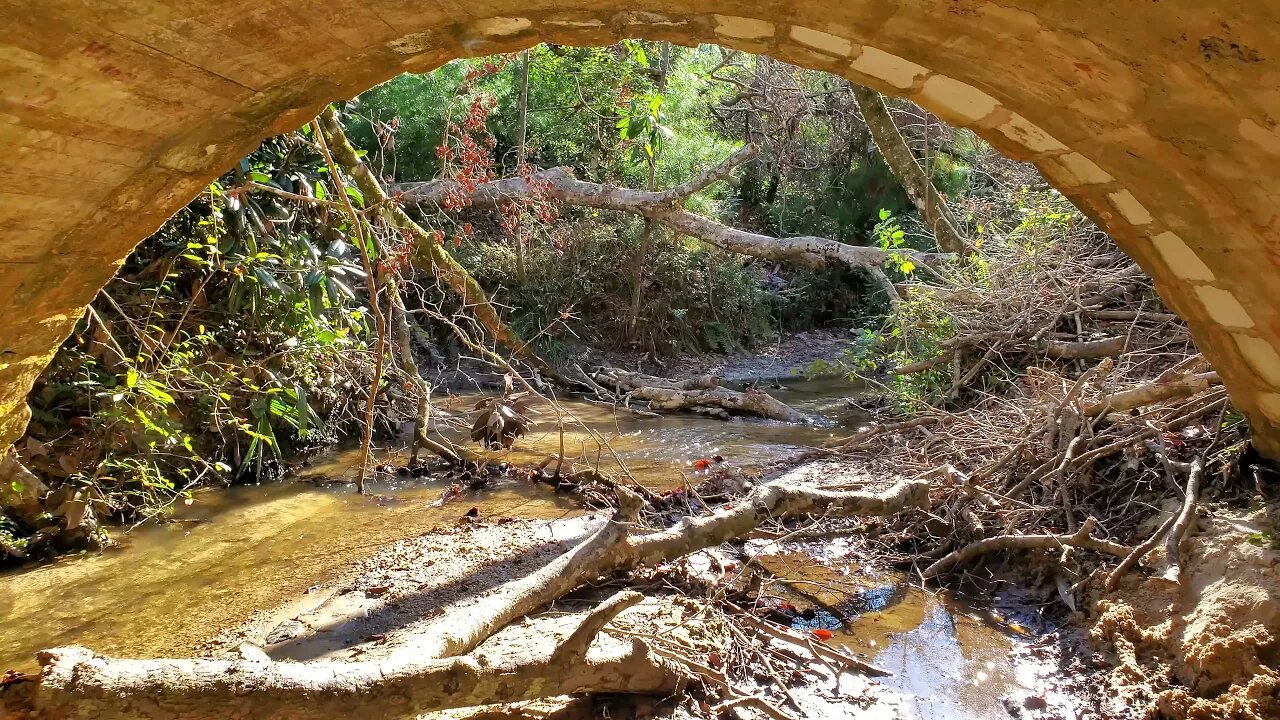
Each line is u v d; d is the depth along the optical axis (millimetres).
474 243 8672
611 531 3211
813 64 1942
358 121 8367
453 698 2188
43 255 1941
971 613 3174
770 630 2936
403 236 5207
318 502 4445
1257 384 2523
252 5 1458
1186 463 3297
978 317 5664
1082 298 5184
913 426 5168
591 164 9625
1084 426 3758
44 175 1683
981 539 3471
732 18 1734
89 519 3773
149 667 1988
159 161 1858
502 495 4613
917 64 1808
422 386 5430
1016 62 1674
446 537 3863
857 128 11641
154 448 4227
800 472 4859
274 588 3301
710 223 8781
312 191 5113
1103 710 2449
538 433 6082
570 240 8914
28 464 3734
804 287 11062
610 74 9312
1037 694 2574
